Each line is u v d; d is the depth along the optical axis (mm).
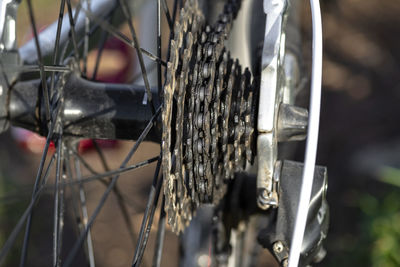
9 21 1739
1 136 4070
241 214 2133
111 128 1739
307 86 2867
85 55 2006
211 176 1643
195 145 1523
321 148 3975
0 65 1612
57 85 1713
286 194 1662
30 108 1744
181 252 2305
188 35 1480
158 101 1729
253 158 1679
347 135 4039
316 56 1544
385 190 3666
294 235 1519
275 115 1534
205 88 1495
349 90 4340
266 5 1518
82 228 2064
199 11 1797
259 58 1729
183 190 1597
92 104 1733
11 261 3340
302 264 1663
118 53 3801
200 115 1507
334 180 3791
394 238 3162
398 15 4836
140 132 1739
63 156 1818
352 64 4512
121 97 1741
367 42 4656
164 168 1427
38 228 3549
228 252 2166
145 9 3432
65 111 1727
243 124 1551
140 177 3910
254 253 2439
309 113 1510
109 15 2402
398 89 4336
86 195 3791
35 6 4906
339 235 3480
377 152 3893
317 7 1590
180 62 1537
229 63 1645
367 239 3244
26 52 2182
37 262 3381
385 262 3107
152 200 1703
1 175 3705
